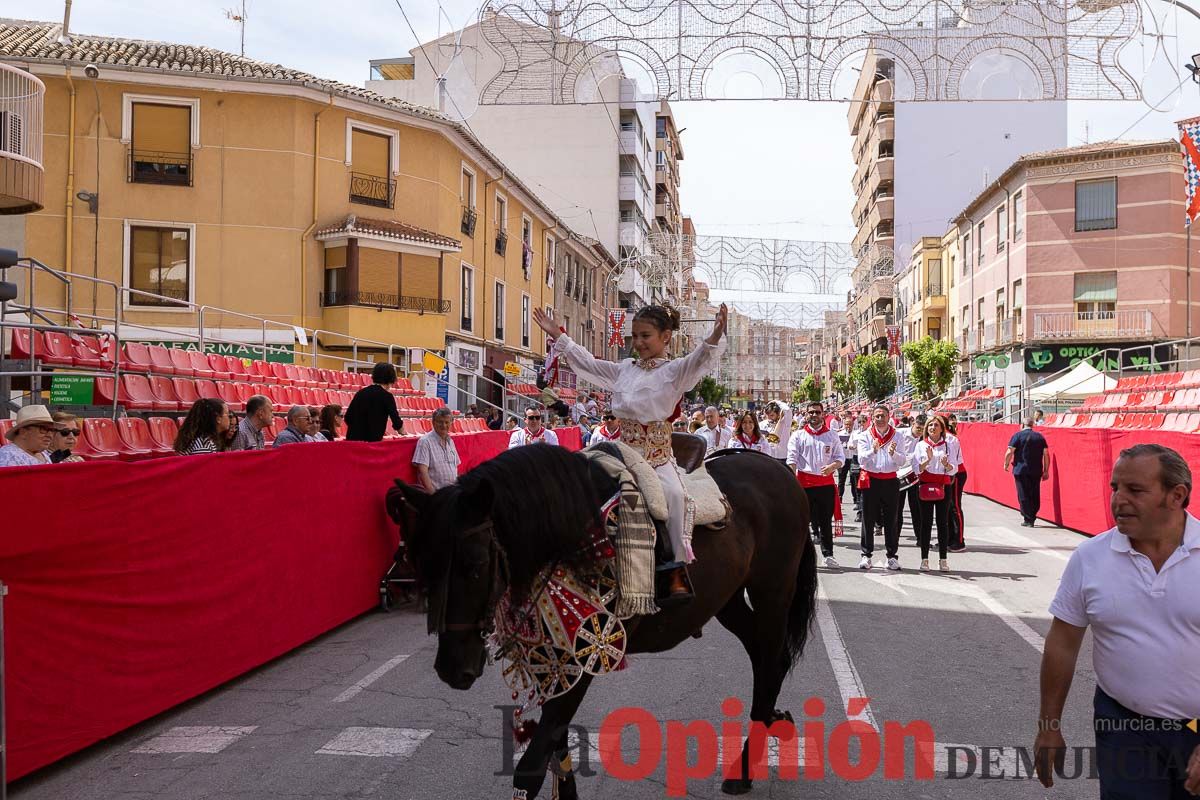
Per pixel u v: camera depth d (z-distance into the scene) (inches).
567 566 152.9
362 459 360.8
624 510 159.3
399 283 1123.9
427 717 232.8
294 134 1065.5
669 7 494.6
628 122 2172.7
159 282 1033.5
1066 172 1537.9
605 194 2129.7
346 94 1088.8
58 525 199.0
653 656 296.2
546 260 1686.8
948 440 535.8
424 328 1146.0
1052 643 131.9
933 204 2338.8
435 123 1178.0
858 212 2881.4
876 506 467.8
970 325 1876.2
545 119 2140.7
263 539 282.4
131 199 1019.9
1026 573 460.8
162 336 1018.1
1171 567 120.6
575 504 153.9
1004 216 1673.2
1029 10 491.2
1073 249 1535.4
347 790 185.5
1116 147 1494.8
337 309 1083.9
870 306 2541.8
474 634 142.4
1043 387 1131.3
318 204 1086.4
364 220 1087.0
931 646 307.4
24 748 189.2
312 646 314.3
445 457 413.1
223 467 261.3
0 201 494.3
